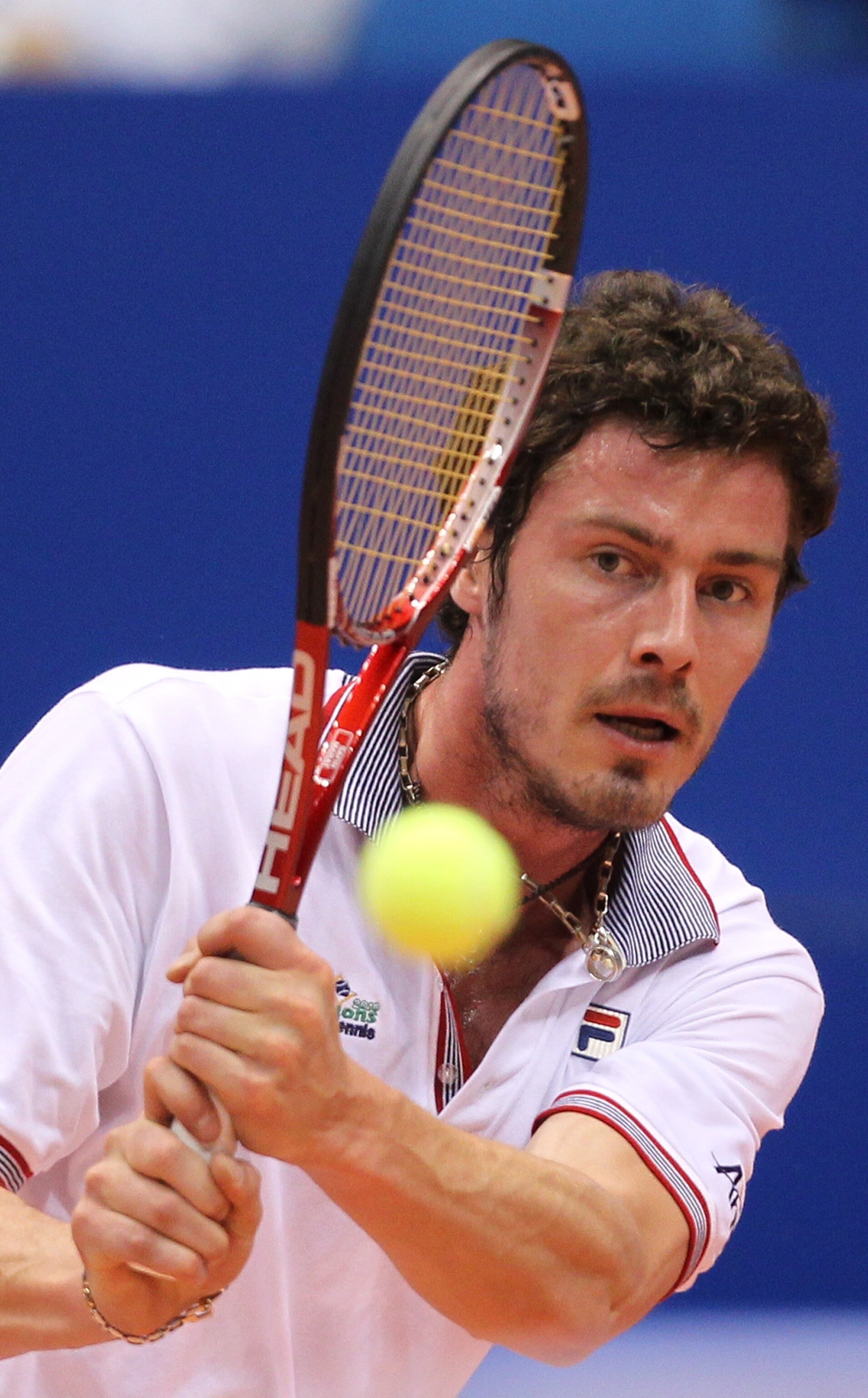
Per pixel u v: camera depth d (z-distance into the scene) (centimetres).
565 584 526
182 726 559
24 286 1282
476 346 523
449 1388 604
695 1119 574
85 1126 522
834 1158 1191
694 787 1260
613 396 520
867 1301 1182
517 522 539
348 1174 448
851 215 1253
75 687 1292
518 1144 587
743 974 613
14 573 1295
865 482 1247
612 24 1490
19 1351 472
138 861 539
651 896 602
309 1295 570
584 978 588
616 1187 543
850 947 1215
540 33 1491
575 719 530
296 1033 421
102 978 516
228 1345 564
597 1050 594
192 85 1272
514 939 596
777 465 537
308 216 1270
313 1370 576
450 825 564
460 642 605
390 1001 571
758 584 542
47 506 1292
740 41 1496
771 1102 609
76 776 537
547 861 586
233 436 1283
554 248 524
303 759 445
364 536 509
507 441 520
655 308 557
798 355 1259
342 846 576
